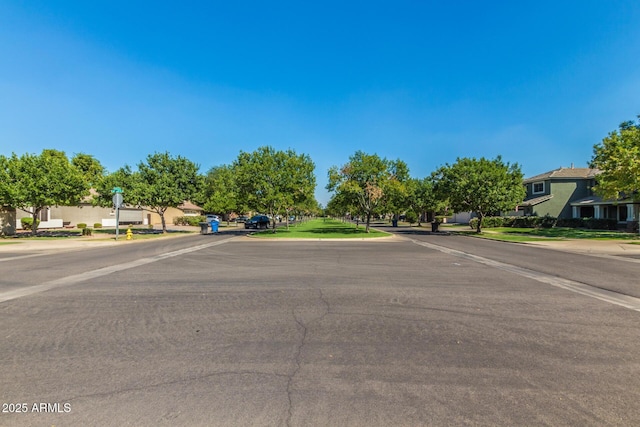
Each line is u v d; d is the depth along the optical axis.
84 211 43.62
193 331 5.61
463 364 4.39
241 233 34.22
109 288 8.86
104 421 3.18
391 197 31.88
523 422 3.17
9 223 28.47
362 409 3.38
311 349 4.87
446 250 18.17
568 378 4.02
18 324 5.98
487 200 30.09
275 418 3.22
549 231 32.12
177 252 17.41
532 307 7.09
